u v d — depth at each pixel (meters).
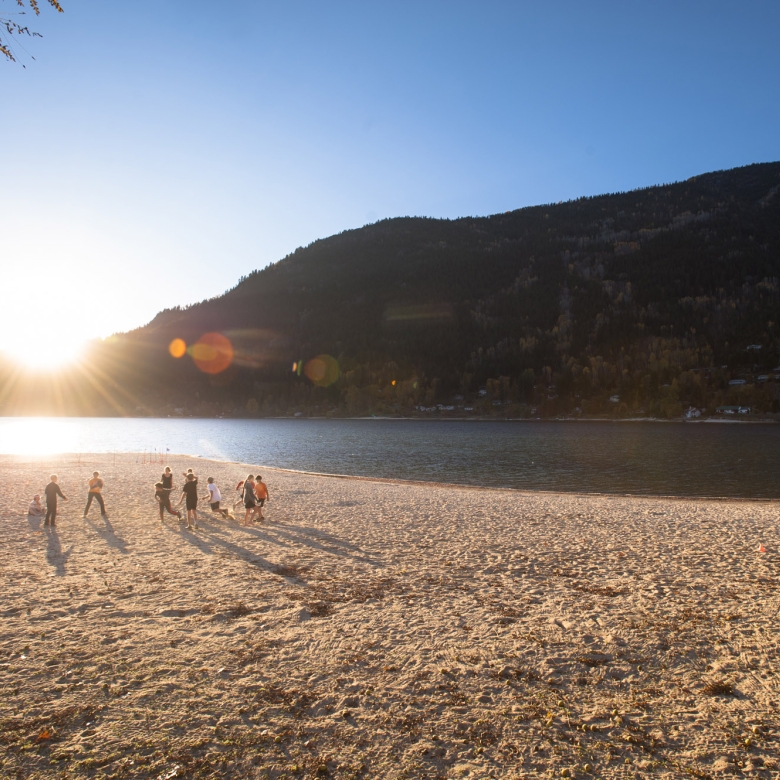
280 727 4.69
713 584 8.88
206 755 4.26
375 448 57.19
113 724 4.70
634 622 7.14
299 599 8.20
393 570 9.96
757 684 5.39
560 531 13.68
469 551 11.50
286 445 64.06
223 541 12.53
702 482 29.84
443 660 6.05
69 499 19.14
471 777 4.01
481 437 76.81
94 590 8.64
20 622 7.18
